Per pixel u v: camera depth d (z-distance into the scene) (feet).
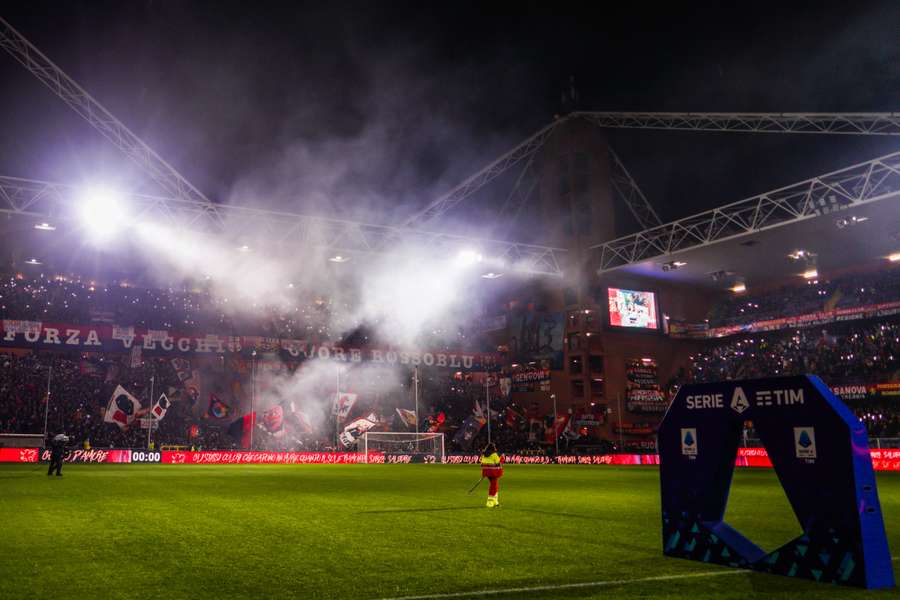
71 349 169.89
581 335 206.28
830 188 144.15
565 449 199.11
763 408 25.22
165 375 182.39
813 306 199.72
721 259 194.29
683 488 28.30
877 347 182.29
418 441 191.72
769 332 214.28
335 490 67.36
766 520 43.78
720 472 27.22
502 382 222.07
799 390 23.97
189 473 99.76
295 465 145.28
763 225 167.32
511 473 116.98
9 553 28.66
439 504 53.16
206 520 40.63
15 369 163.32
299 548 30.27
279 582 23.11
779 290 218.79
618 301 210.38
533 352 219.00
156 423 161.07
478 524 39.73
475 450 197.77
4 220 147.84
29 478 81.15
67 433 153.89
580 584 22.76
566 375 207.82
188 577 23.90
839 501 22.66
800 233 170.09
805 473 23.67
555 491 70.03
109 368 177.58
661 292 221.66
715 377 215.51
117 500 53.21
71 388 167.53
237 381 192.13
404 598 20.86
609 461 185.16
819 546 23.11
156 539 32.78
